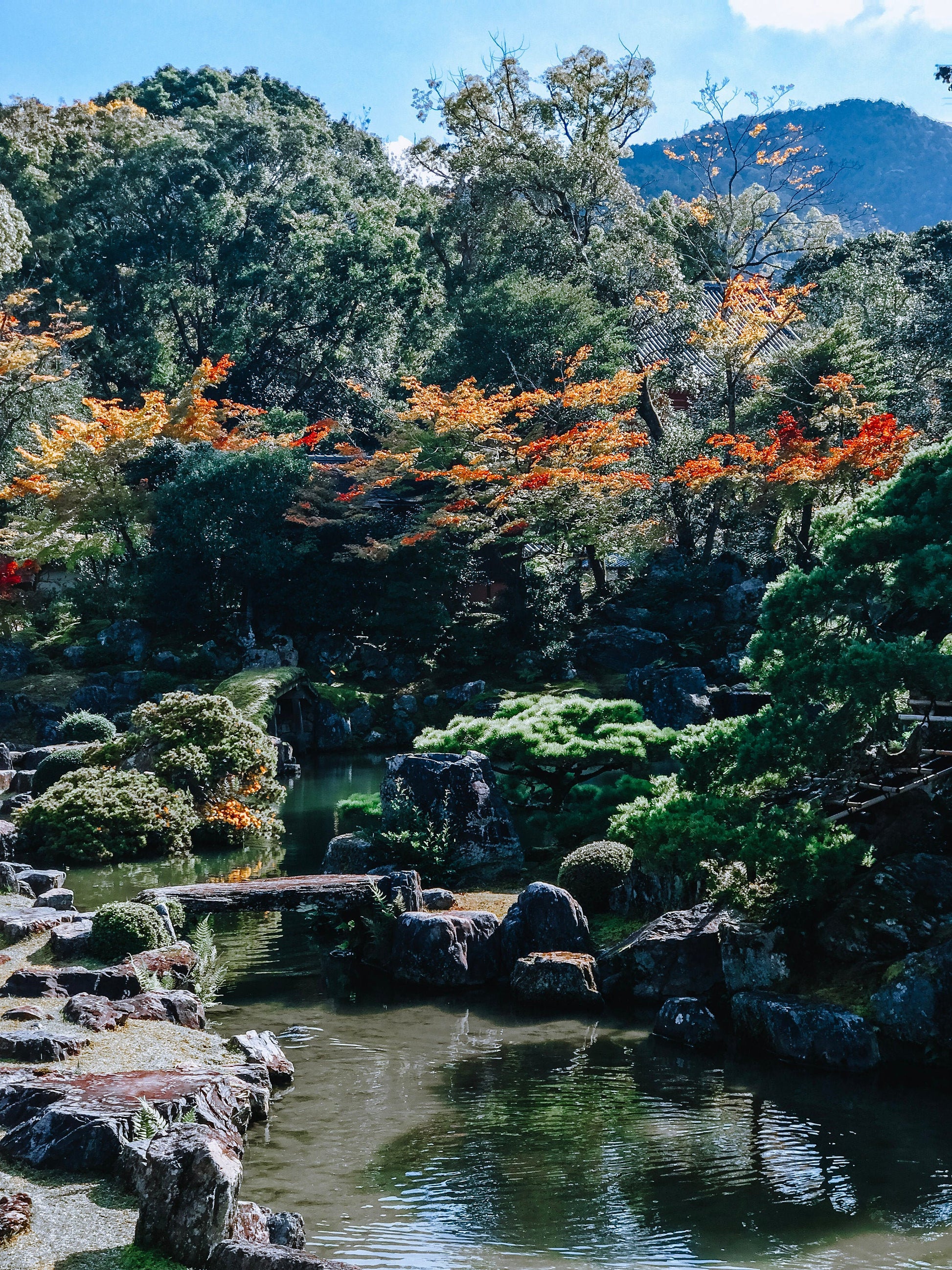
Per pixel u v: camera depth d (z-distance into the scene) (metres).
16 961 14.73
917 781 14.69
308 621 46.78
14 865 21.55
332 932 18.34
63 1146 8.70
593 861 17.81
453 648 45.97
